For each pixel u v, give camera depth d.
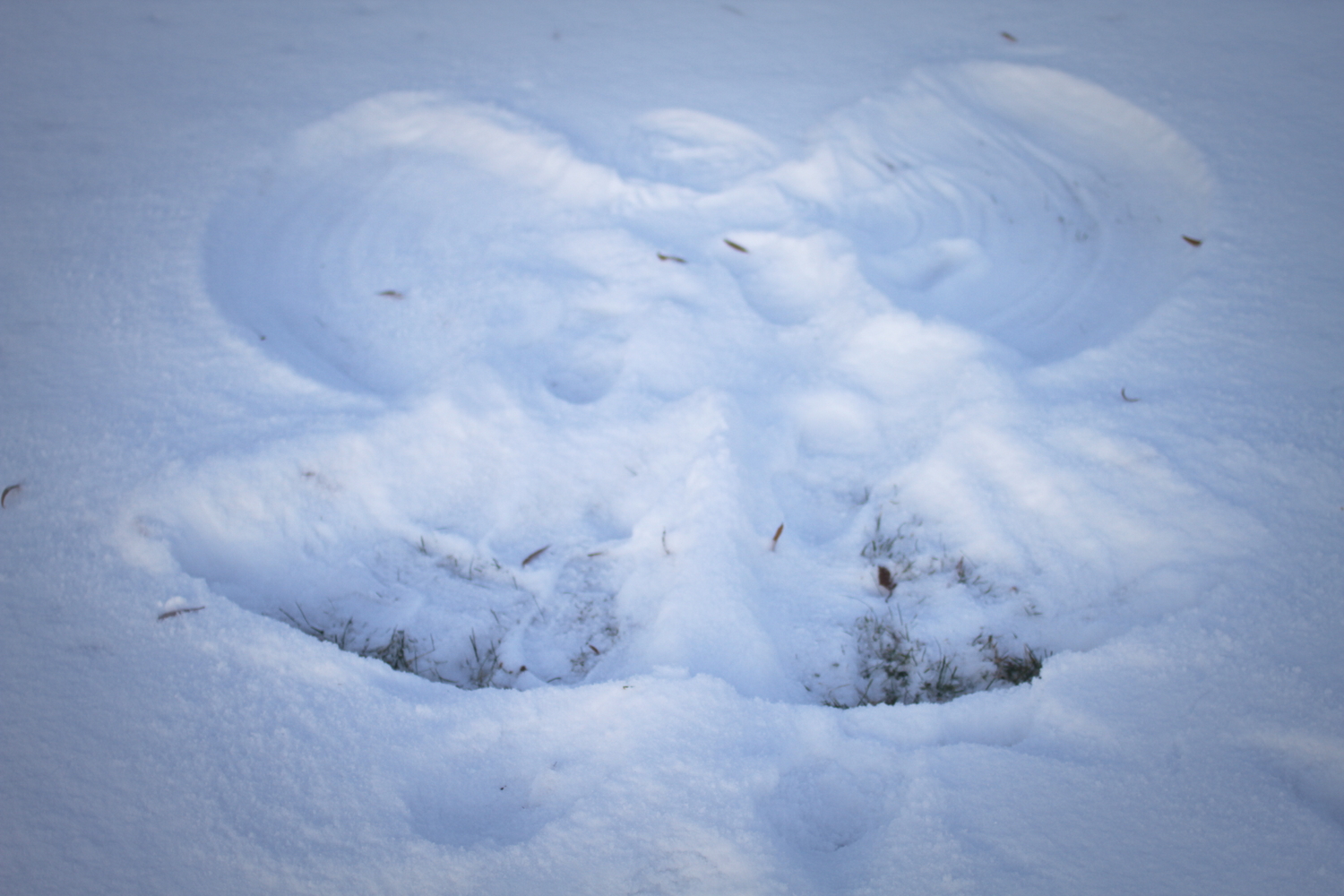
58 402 3.44
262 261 4.25
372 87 5.18
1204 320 3.53
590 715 2.54
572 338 3.91
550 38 5.66
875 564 3.08
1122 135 4.82
